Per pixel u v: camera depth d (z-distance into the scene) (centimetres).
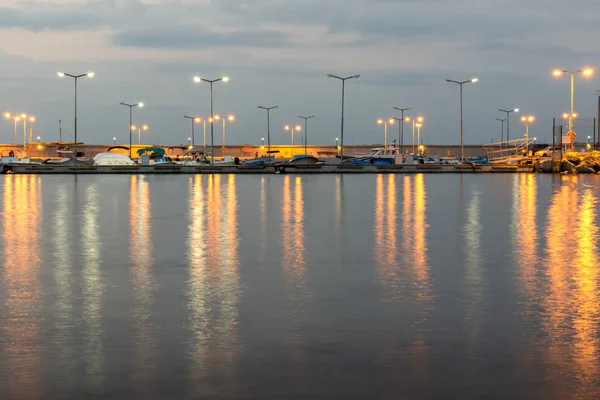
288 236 1998
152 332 919
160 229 2178
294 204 3244
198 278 1323
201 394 689
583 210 2900
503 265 1475
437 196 3841
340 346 852
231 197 3759
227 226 2270
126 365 778
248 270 1415
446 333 912
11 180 6231
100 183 5588
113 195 3941
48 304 1091
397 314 1020
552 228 2212
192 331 923
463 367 770
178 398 679
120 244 1819
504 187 4856
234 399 677
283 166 8438
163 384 717
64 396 684
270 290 1206
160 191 4359
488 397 682
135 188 4747
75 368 768
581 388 705
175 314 1023
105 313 1029
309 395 687
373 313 1027
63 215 2670
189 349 839
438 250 1708
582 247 1761
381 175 7694
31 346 852
